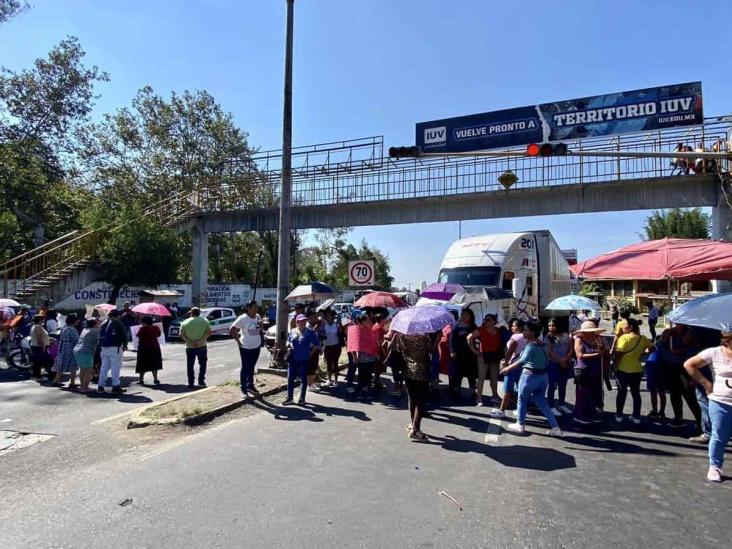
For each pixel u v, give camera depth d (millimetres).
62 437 7148
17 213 31984
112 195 40312
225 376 12695
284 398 9750
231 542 4020
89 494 5023
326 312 11180
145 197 41031
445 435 7277
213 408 8297
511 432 7477
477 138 28719
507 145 27938
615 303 45406
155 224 27344
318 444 6750
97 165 40844
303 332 9297
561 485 5320
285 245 12289
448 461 6098
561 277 20906
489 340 9344
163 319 23031
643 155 11344
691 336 7754
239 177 35969
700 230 48219
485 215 27422
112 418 8273
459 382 9961
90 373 10656
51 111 34906
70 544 4008
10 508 4719
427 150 29828
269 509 4641
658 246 9609
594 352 8148
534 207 26328
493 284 15148
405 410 8883
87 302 27609
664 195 23484
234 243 48125
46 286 21734
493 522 4395
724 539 4117
